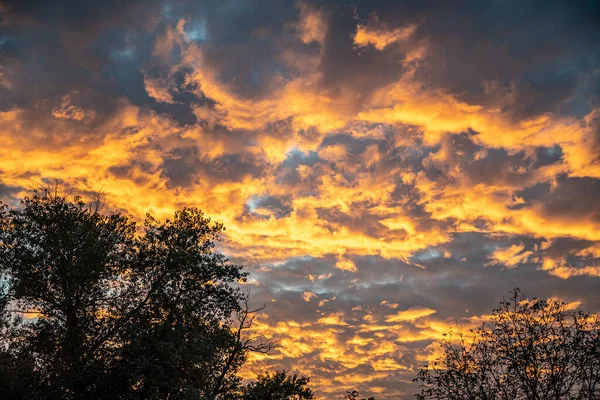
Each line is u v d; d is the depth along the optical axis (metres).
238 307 33.22
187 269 32.38
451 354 20.23
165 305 31.03
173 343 29.11
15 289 28.22
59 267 29.00
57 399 26.42
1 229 29.66
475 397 19.09
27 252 29.22
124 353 28.48
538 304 19.69
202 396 28.66
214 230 34.81
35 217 30.14
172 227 34.00
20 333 27.28
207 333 31.78
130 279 31.16
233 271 33.56
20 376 26.27
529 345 19.00
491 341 19.95
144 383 28.25
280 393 35.50
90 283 29.06
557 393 18.23
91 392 27.62
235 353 34.66
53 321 28.03
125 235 32.59
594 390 17.89
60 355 27.02
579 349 18.38
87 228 30.66
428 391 20.05
